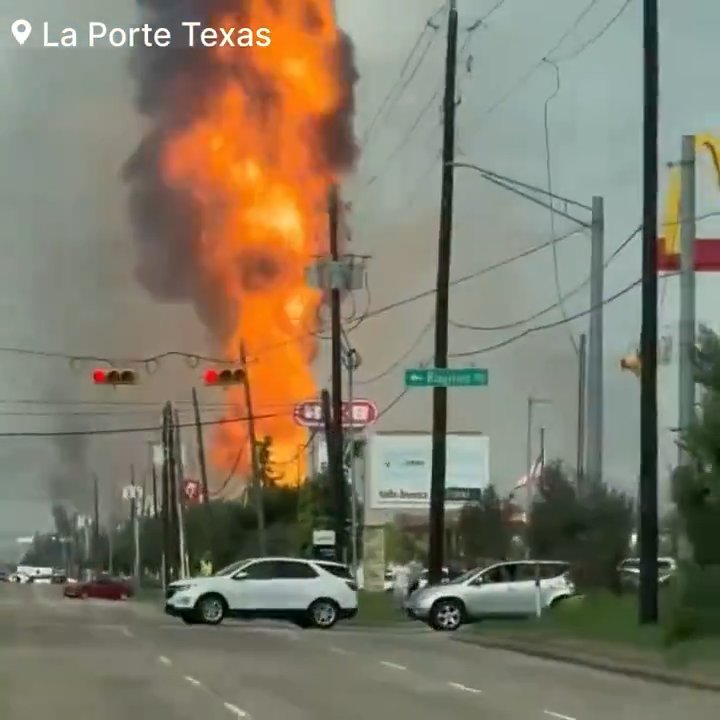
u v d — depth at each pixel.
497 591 66.38
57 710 30.80
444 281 69.62
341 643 56.72
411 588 81.19
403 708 31.42
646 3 50.34
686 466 48.94
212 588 70.56
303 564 71.00
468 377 66.81
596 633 52.88
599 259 61.28
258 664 44.59
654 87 50.12
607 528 66.81
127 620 77.81
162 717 29.44
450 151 70.25
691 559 48.91
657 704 33.28
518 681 39.38
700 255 67.50
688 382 51.97
